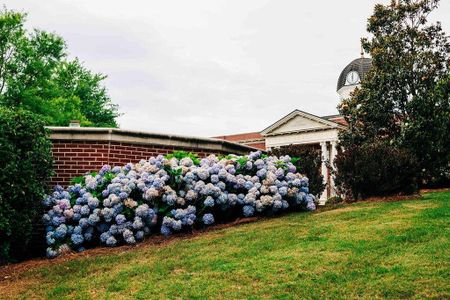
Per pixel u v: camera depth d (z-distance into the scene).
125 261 7.30
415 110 26.33
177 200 8.91
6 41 34.62
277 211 10.29
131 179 9.01
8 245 8.30
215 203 9.30
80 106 46.00
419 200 12.28
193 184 9.20
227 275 6.17
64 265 7.43
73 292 6.01
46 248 9.34
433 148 25.27
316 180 14.16
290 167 10.69
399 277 5.62
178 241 8.36
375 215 9.41
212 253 7.26
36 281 6.68
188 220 8.77
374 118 27.86
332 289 5.43
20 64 35.28
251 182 9.84
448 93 25.97
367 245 7.01
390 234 7.61
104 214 8.67
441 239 7.12
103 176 9.55
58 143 10.55
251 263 6.56
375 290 5.30
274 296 5.37
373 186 13.21
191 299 5.47
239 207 9.94
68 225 9.15
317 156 14.74
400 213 9.54
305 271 6.08
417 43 27.61
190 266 6.71
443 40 28.05
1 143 8.00
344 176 13.51
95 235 9.06
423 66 27.38
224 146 12.49
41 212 9.66
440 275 5.58
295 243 7.49
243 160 10.30
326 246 7.11
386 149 13.37
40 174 8.97
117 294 5.82
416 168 13.16
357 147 13.73
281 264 6.40
